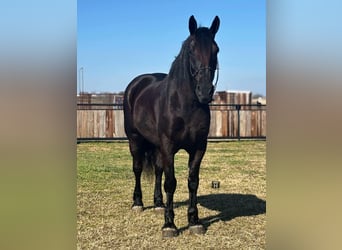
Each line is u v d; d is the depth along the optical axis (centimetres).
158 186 467
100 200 518
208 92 321
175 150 371
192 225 380
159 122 376
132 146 477
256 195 541
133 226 407
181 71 352
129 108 477
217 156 923
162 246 345
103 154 966
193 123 354
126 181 651
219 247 340
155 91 415
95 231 388
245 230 386
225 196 536
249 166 782
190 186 380
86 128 1227
